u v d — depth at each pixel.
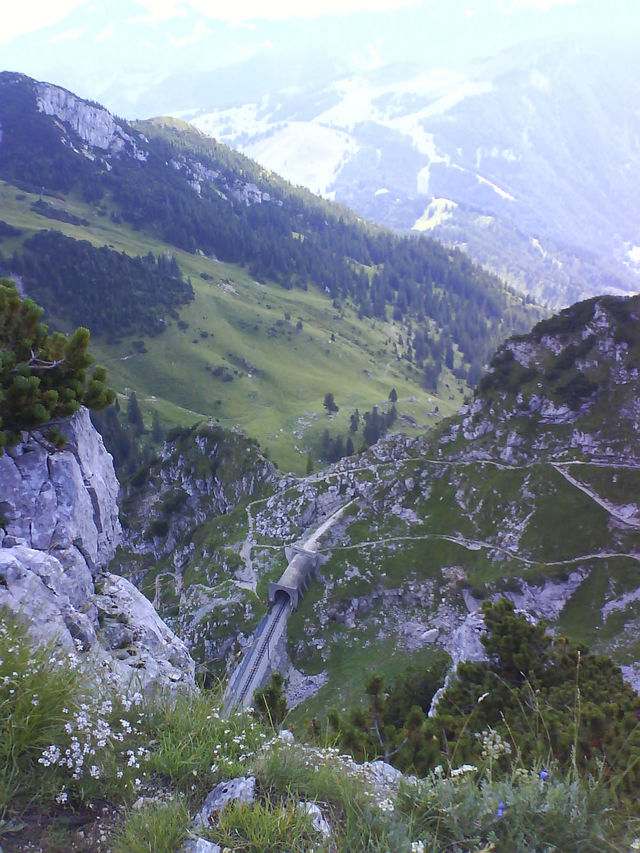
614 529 108.69
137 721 9.77
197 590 128.50
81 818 7.78
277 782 8.80
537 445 125.50
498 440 129.38
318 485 139.62
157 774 8.84
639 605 98.62
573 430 122.75
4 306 20.41
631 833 8.05
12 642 9.55
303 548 125.75
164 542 166.50
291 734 10.89
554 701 28.02
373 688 29.08
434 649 106.12
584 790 8.51
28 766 8.02
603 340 126.44
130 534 169.62
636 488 110.75
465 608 111.00
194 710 10.50
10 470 17.88
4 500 17.50
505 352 139.12
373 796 8.75
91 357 21.41
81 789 7.89
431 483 132.12
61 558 17.59
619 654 92.44
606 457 117.88
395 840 7.60
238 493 160.12
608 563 105.25
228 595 122.06
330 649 110.31
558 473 118.31
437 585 115.44
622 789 10.13
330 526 129.50
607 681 32.41
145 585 147.12
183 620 122.50
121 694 10.36
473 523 121.56
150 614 18.83
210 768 9.04
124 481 186.75
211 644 114.88
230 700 11.41
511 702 28.56
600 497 112.94
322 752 9.95
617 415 119.69
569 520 112.06
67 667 9.66
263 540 135.00
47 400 19.39
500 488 122.25
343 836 7.73
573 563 107.06
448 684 40.28
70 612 14.23
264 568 126.19
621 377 122.38
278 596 119.81
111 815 7.92
